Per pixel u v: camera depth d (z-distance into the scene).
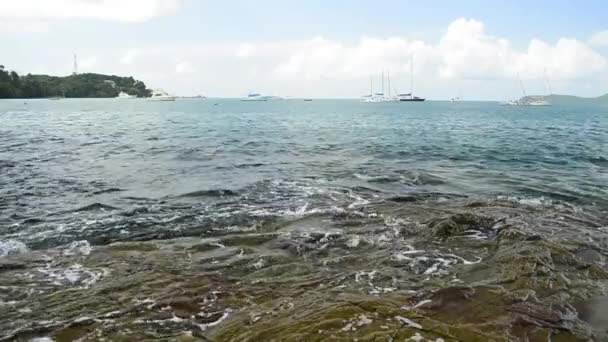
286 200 13.00
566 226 10.57
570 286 7.09
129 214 11.49
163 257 8.34
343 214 11.36
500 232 9.66
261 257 8.34
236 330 5.52
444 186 15.54
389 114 84.12
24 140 29.39
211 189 14.45
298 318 5.70
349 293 6.64
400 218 10.91
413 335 5.26
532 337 5.54
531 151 25.94
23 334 5.55
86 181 15.74
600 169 19.67
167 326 5.76
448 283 7.16
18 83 166.38
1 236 9.66
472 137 35.34
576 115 85.75
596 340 5.57
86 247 8.97
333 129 43.69
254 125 49.44
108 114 71.25
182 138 32.34
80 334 5.55
